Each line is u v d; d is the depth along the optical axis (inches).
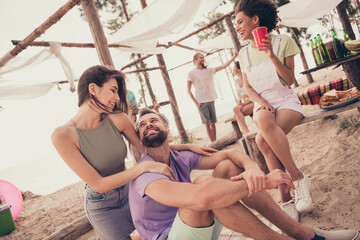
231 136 241.3
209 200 53.4
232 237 87.6
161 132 69.7
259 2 97.3
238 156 72.9
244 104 186.4
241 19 100.2
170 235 61.2
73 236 144.3
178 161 76.9
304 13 214.1
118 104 83.8
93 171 70.9
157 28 178.5
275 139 88.4
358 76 160.1
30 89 212.4
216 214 59.2
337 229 77.3
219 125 507.2
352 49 127.8
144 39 187.2
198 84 248.1
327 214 86.3
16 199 226.1
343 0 223.3
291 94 102.7
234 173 73.6
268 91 103.5
